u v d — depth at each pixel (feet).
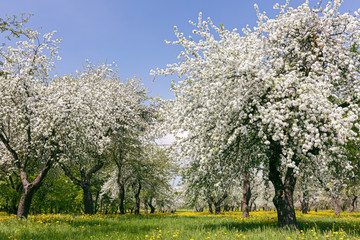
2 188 68.08
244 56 26.50
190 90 31.07
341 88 30.09
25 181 43.55
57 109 39.86
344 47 29.71
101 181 115.14
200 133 27.89
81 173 62.44
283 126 22.70
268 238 22.12
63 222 36.45
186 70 32.01
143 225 35.99
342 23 29.91
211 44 29.96
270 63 28.86
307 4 30.86
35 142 41.83
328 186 33.01
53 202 98.12
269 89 26.94
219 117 25.99
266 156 37.99
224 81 26.50
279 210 32.42
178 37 32.96
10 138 47.62
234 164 35.53
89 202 62.08
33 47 46.62
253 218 53.67
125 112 63.57
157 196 93.86
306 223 39.93
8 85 41.70
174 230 29.84
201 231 28.14
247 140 31.58
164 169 76.84
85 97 46.37
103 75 65.05
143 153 71.77
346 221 47.19
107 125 53.78
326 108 22.70
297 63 30.53
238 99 24.57
